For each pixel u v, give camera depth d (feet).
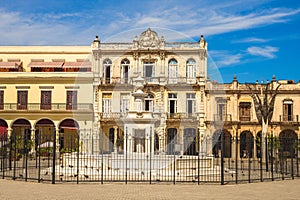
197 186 53.21
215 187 52.70
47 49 158.30
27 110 144.87
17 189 50.24
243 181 59.36
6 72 148.46
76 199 43.27
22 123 146.20
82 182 56.18
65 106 145.38
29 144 100.27
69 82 147.23
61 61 156.87
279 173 74.49
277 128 145.48
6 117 145.59
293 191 50.42
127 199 43.37
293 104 146.30
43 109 145.18
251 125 145.89
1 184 54.90
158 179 57.16
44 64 153.48
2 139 78.59
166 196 45.29
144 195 45.85
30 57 158.40
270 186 54.75
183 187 52.16
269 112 98.99
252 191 49.88
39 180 57.16
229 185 54.85
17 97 148.25
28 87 148.15
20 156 101.60
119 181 56.13
